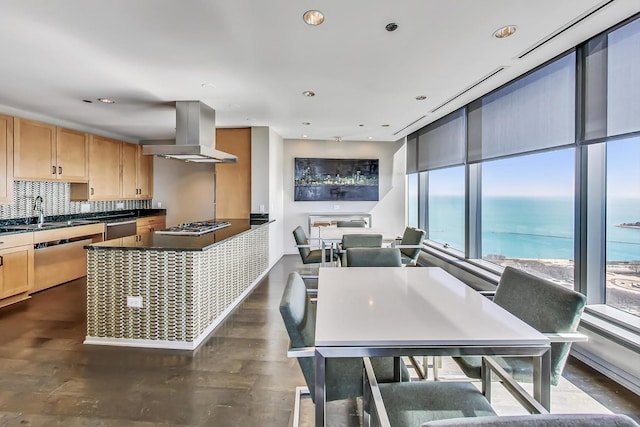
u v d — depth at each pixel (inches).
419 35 89.0
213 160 170.4
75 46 93.0
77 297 156.3
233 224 182.9
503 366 62.6
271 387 85.7
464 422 25.3
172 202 260.1
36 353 103.5
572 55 100.3
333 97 144.3
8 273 143.4
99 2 72.0
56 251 172.9
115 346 108.7
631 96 82.6
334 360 64.8
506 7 76.2
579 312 57.4
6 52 96.9
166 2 72.5
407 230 181.8
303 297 67.3
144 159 248.7
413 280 84.4
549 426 25.4
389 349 49.9
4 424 71.0
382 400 47.7
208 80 121.0
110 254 109.3
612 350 87.6
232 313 138.9
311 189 266.5
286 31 86.0
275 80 121.9
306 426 72.6
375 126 209.9
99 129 211.6
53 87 127.9
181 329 107.6
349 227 215.8
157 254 107.7
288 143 265.1
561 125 105.3
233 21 80.7
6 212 163.5
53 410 75.9
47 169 168.1
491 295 83.3
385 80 123.5
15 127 151.2
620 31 85.0
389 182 272.4
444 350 50.2
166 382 87.7
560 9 77.4
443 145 193.8
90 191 197.3
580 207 101.4
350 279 85.3
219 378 89.8
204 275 115.2
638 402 78.2
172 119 181.8
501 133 136.9
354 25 83.3
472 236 169.3
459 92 140.3
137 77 117.6
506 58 105.3
